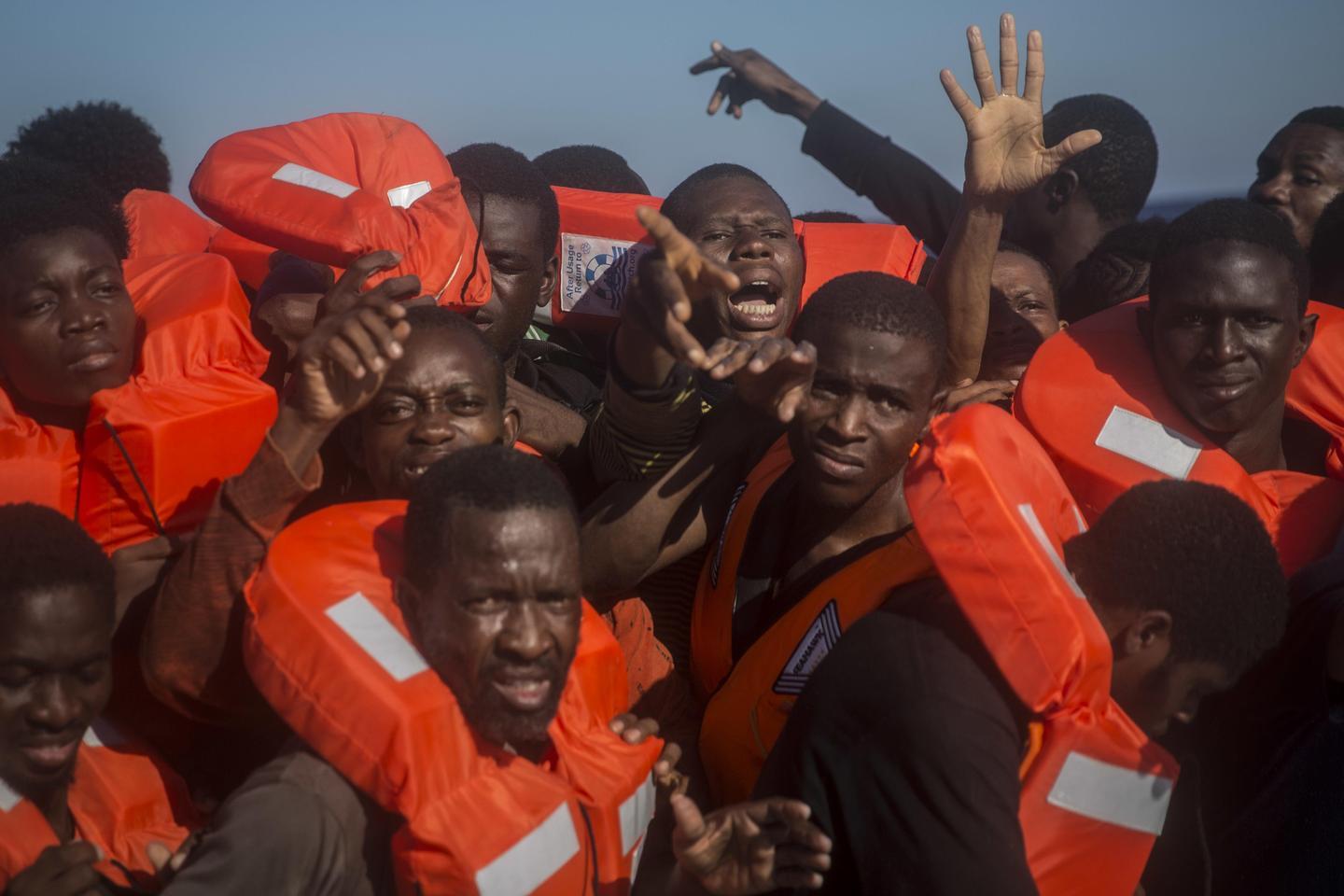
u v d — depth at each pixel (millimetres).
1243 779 3709
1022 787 2811
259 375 3803
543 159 6695
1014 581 2789
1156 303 3943
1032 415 3969
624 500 3424
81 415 3609
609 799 2938
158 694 3035
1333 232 5145
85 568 2848
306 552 2910
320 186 4137
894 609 3025
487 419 3375
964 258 4168
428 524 2793
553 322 5199
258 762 3266
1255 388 3848
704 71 7059
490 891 2643
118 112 5844
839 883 2850
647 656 3682
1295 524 3865
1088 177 6086
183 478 3465
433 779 2662
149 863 2979
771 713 3303
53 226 3467
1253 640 2939
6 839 2660
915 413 3322
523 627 2746
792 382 3021
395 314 2873
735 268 4328
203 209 4227
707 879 2855
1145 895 3600
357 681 2674
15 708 2768
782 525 3586
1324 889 3572
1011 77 4129
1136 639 2928
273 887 2576
